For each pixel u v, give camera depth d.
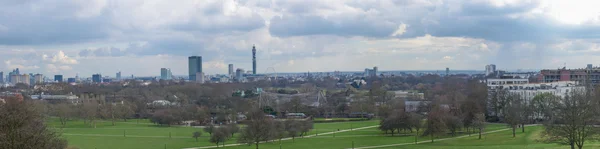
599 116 172.12
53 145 124.75
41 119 154.50
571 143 148.75
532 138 199.00
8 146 114.69
